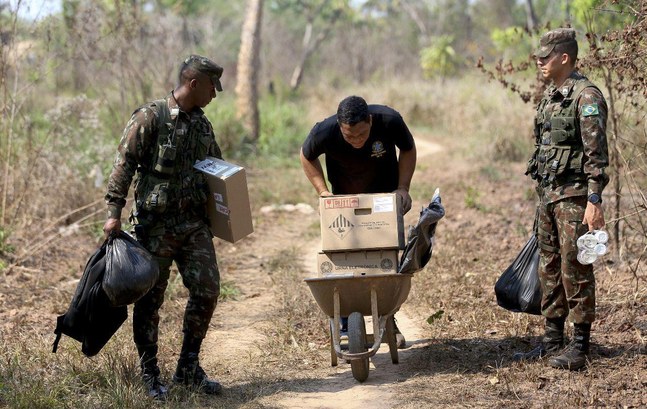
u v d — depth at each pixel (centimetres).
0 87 930
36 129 1135
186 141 512
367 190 597
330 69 4409
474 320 679
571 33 539
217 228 534
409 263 537
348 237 548
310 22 4434
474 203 1199
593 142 517
